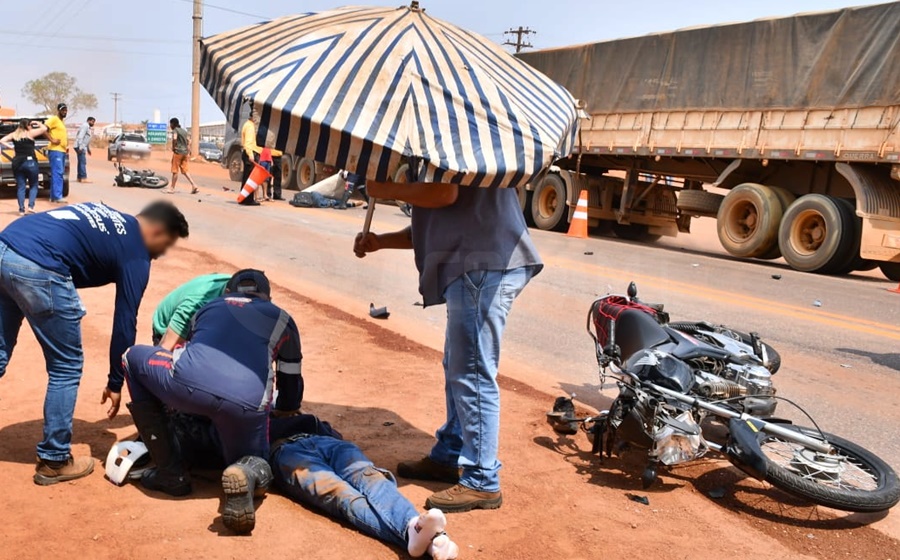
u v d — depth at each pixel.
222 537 3.23
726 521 3.85
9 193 15.66
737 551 3.52
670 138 16.02
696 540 3.60
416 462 4.12
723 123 15.08
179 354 3.56
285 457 3.61
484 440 3.68
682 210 17.38
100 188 15.87
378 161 2.90
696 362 4.68
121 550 3.07
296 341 3.90
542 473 4.26
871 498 3.84
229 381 3.40
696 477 4.40
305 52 3.08
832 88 13.38
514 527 3.57
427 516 3.03
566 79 18.31
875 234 13.08
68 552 3.03
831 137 13.41
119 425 4.47
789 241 14.31
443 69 3.15
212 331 3.51
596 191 18.22
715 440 5.06
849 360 7.35
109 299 7.64
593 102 17.69
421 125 2.94
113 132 52.06
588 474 4.32
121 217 3.62
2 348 3.71
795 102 13.89
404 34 3.24
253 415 3.45
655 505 3.97
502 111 3.13
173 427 3.73
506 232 3.60
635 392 4.16
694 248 17.50
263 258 8.55
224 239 8.34
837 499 3.81
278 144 2.91
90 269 3.56
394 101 2.97
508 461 4.38
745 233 15.44
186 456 3.80
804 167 14.84
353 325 7.23
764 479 3.93
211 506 3.53
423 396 5.38
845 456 4.30
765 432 4.13
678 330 5.29
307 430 3.96
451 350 3.67
